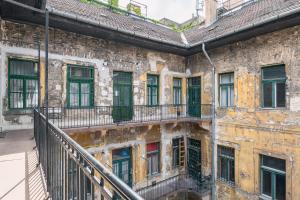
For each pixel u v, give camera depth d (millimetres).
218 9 14344
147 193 9961
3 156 4871
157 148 11203
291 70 7762
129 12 14062
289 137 7695
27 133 6859
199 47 10906
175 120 10430
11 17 7023
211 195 10375
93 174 1778
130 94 10273
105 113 9227
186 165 12266
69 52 8305
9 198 3104
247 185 9031
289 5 8273
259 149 8656
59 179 2963
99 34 8797
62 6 8922
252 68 9062
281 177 7992
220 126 10414
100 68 9156
